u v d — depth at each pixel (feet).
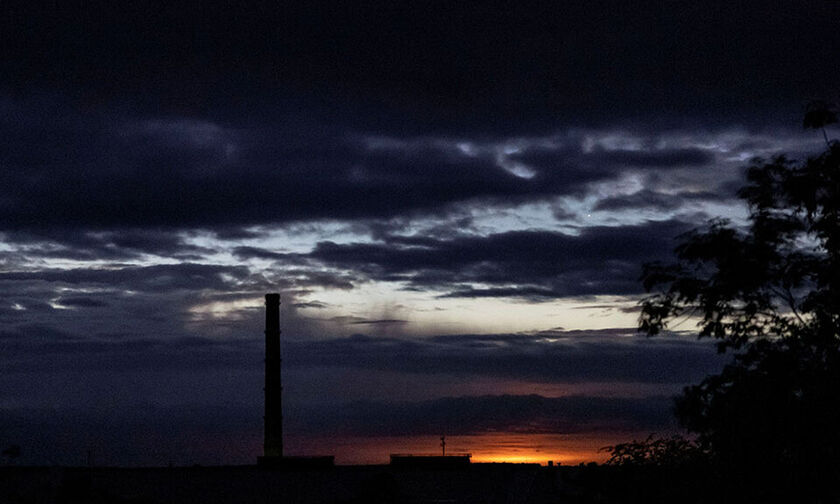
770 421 67.56
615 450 92.02
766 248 68.44
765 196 69.77
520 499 127.75
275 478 139.95
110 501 138.51
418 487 137.18
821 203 68.44
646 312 72.74
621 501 91.71
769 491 69.87
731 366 70.13
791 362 67.67
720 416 69.41
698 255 69.97
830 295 68.39
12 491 138.31
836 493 69.46
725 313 70.95
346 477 139.44
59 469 141.28
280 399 237.66
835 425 66.39
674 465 86.12
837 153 67.92
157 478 140.77
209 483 140.15
